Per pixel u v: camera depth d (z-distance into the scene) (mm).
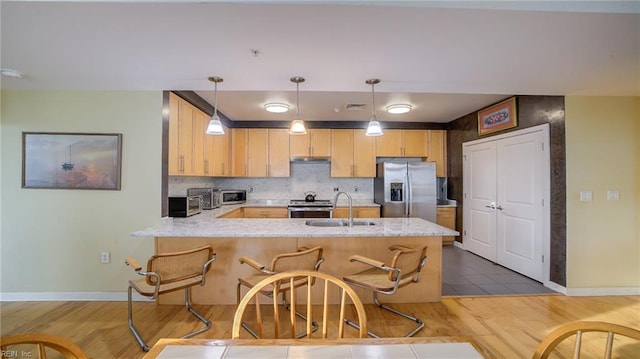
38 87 2799
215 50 1978
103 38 1815
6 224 2881
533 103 3398
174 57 2096
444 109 4297
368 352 949
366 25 1651
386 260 2814
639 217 3045
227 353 941
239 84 2672
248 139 5027
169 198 3211
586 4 1485
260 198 5430
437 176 5262
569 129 3025
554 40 1813
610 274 3039
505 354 2043
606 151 3037
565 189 3043
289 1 1442
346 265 2793
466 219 4746
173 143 3055
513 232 3754
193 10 1513
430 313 2629
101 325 2400
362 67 2260
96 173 2887
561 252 3090
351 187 5512
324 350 958
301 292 2793
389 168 4875
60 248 2893
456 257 4406
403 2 1466
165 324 2412
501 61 2139
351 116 4711
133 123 2898
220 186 5348
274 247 2770
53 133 2861
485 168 4273
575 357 935
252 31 1728
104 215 2896
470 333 2303
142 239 2900
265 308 2701
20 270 2887
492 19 1579
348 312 2646
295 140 5066
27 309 2689
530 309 2715
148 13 1539
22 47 1941
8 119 2867
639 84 2650
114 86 2766
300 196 5469
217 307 2721
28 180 2861
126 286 2891
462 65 2211
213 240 2779
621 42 1837
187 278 2152
